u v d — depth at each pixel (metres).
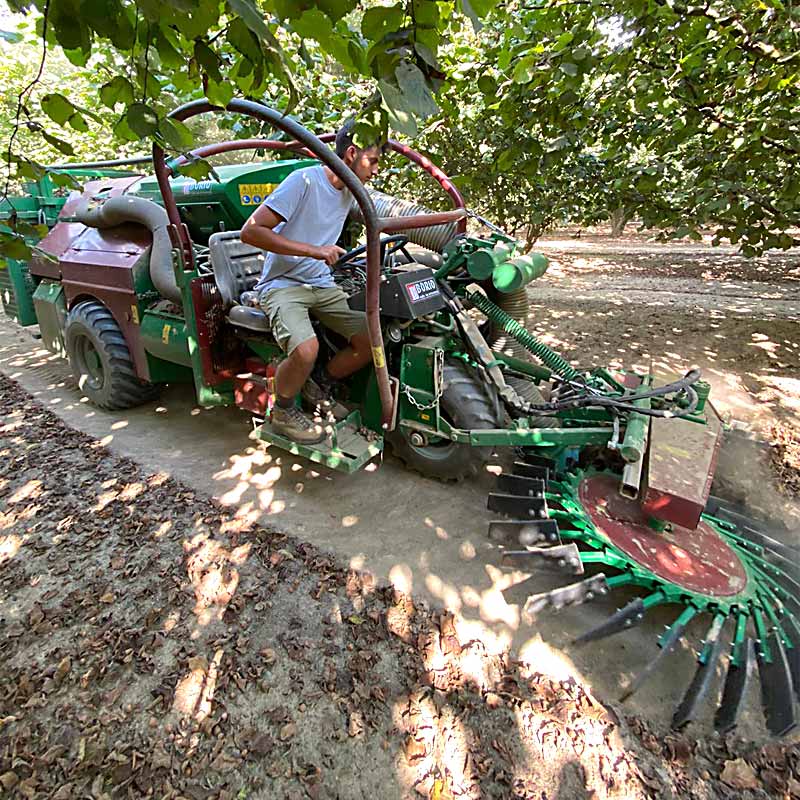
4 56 7.03
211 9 1.28
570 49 3.51
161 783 1.84
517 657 2.31
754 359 5.61
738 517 3.01
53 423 4.36
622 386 3.40
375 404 3.41
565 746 1.97
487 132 5.54
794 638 2.18
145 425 4.35
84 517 3.15
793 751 1.95
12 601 2.56
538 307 7.80
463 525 3.12
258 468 3.71
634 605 2.28
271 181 4.49
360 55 1.39
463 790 1.84
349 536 3.02
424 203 6.72
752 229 4.63
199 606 2.54
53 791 1.82
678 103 4.62
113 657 2.28
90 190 4.95
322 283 3.10
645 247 14.71
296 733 2.00
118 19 1.19
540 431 2.98
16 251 1.76
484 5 1.41
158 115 1.46
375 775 1.88
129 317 4.14
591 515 2.77
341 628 2.44
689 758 1.94
